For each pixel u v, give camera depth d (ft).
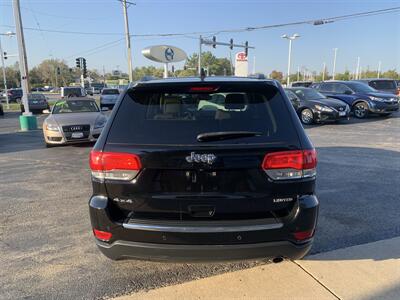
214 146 9.16
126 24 112.68
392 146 33.06
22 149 35.50
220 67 287.89
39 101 94.27
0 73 313.73
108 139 9.64
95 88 236.84
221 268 11.74
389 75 264.93
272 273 11.35
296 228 9.37
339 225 14.93
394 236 13.93
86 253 12.93
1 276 11.46
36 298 10.29
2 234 14.60
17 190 20.84
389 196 18.62
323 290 10.44
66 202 18.60
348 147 32.63
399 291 10.37
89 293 10.50
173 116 9.78
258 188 9.29
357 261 12.04
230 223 9.23
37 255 12.82
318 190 19.61
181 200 9.27
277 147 9.27
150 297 10.25
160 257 9.43
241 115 9.78
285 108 10.02
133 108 10.05
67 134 34.96
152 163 9.19
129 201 9.46
